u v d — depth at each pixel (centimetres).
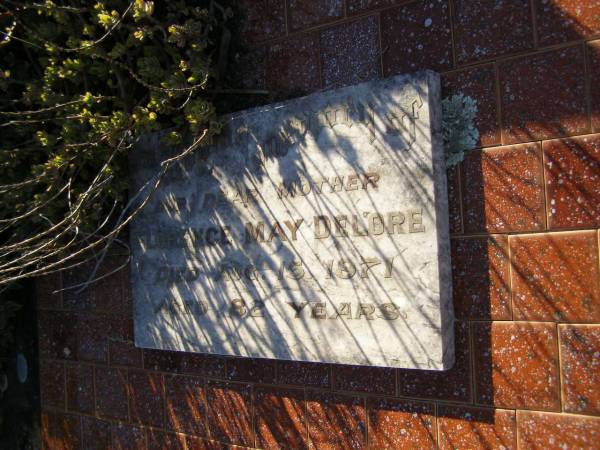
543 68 246
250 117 302
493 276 255
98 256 376
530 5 248
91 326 386
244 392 326
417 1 275
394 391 279
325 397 299
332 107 276
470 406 260
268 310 296
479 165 259
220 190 313
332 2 299
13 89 341
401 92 258
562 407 240
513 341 251
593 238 235
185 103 296
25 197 338
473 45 261
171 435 353
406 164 257
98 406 383
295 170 288
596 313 234
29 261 319
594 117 236
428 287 252
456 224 263
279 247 293
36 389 416
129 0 312
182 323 328
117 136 308
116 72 311
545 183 245
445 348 253
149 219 340
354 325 270
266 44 320
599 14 235
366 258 267
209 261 317
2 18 318
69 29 309
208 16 317
